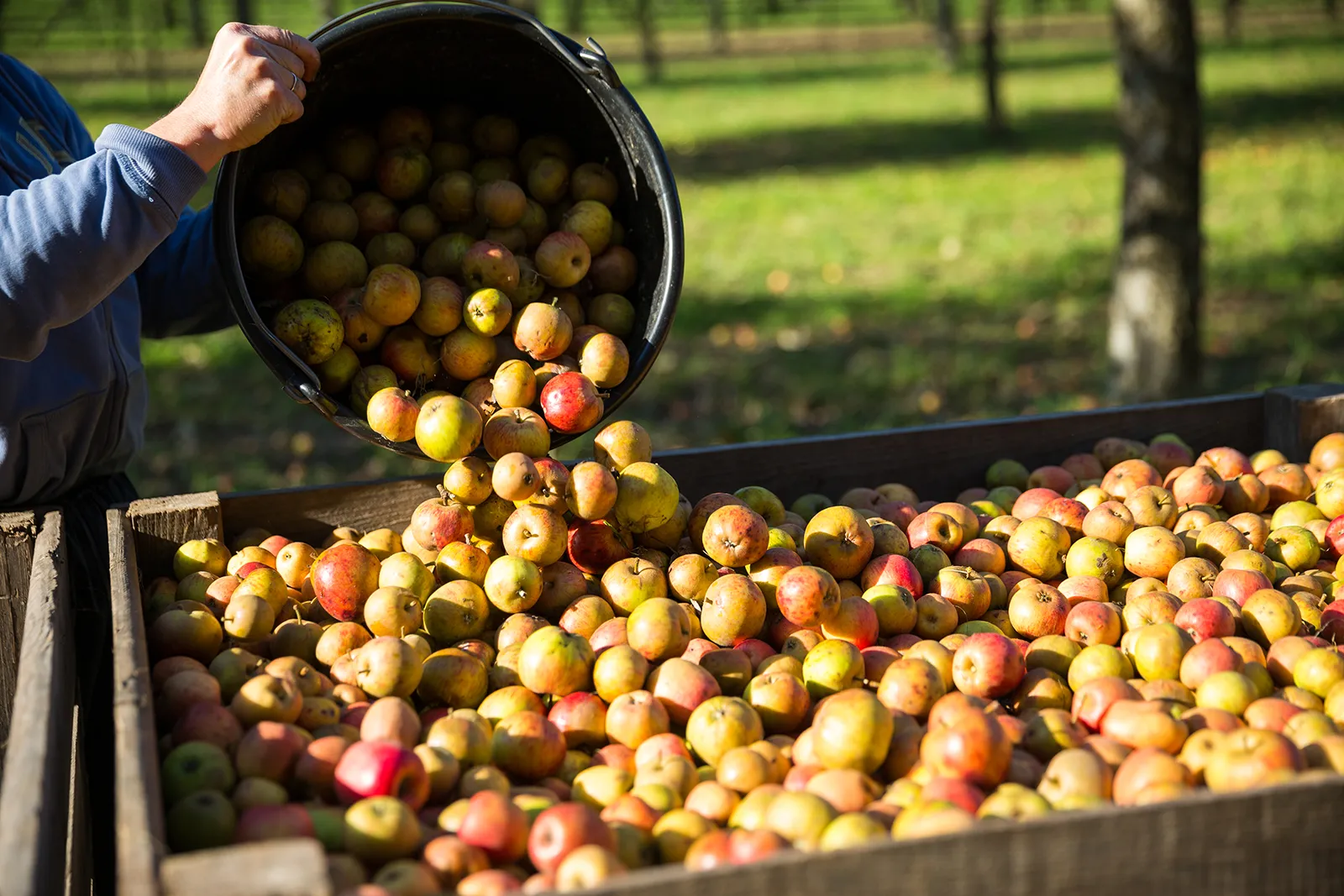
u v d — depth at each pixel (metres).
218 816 1.74
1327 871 1.63
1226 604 2.51
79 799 2.38
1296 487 3.23
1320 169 15.91
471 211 2.93
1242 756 1.87
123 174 2.30
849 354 8.65
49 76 23.31
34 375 2.73
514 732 2.08
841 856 1.47
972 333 9.18
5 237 2.25
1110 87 26.30
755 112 24.33
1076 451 3.51
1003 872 1.52
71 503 2.96
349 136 2.91
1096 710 2.15
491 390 2.75
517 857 1.78
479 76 2.93
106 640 2.87
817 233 13.20
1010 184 15.92
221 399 7.62
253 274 2.72
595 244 2.93
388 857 1.73
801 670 2.37
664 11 54.41
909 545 2.93
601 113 2.91
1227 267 10.91
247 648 2.41
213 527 2.79
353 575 2.53
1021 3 54.25
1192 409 3.58
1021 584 2.70
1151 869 1.57
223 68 2.37
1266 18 43.16
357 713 2.15
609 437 2.73
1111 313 7.33
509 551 2.60
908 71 31.69
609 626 2.48
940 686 2.19
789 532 2.86
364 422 2.62
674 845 1.83
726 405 7.60
